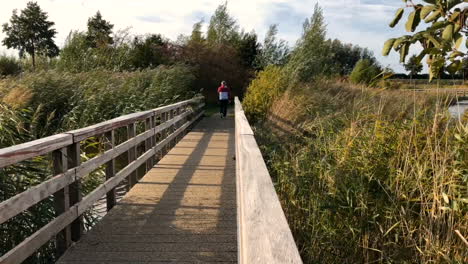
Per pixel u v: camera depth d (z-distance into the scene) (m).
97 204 5.55
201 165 7.43
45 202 3.90
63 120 10.39
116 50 19.98
